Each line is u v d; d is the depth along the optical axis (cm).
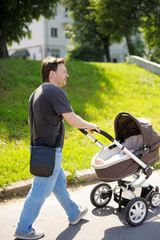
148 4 1764
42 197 287
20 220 293
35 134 283
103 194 377
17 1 1085
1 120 693
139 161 337
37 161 272
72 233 317
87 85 988
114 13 1752
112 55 3734
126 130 382
